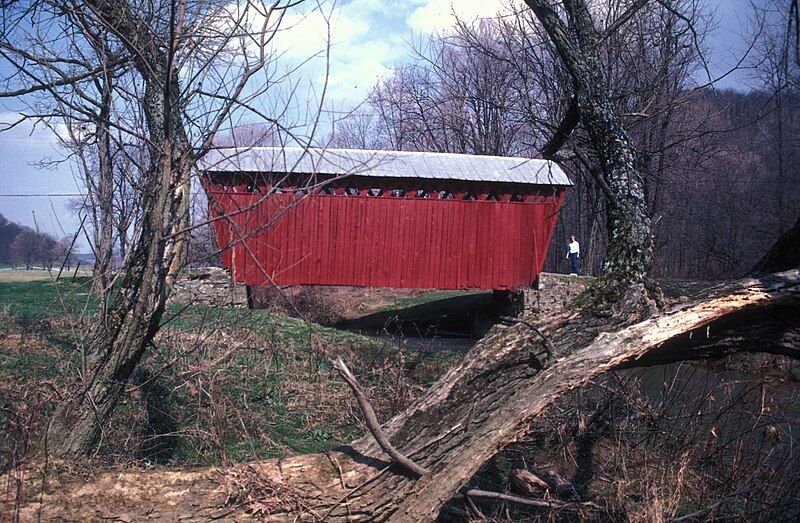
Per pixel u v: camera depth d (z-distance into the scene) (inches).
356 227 815.7
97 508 134.5
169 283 185.8
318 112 171.5
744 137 887.1
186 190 187.5
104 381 171.6
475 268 842.8
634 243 191.0
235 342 311.4
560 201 845.2
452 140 1312.7
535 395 163.8
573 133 278.5
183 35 171.0
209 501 141.6
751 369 413.1
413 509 150.9
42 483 137.3
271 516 141.8
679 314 176.4
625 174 206.5
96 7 175.5
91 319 204.8
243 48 171.9
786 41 284.7
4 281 708.0
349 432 299.1
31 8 186.1
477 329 905.5
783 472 230.5
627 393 299.0
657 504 197.9
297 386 339.9
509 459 278.8
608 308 183.3
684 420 288.5
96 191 183.5
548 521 209.8
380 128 1347.2
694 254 985.5
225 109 175.8
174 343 289.4
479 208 841.5
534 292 835.4
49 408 215.3
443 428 161.3
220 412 249.9
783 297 181.9
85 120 178.1
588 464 270.4
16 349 307.4
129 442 208.8
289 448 267.1
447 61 1107.9
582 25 230.1
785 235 210.8
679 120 615.2
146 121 190.1
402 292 1131.9
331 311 872.9
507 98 678.5
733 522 217.0
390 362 407.2
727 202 904.9
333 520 146.0
